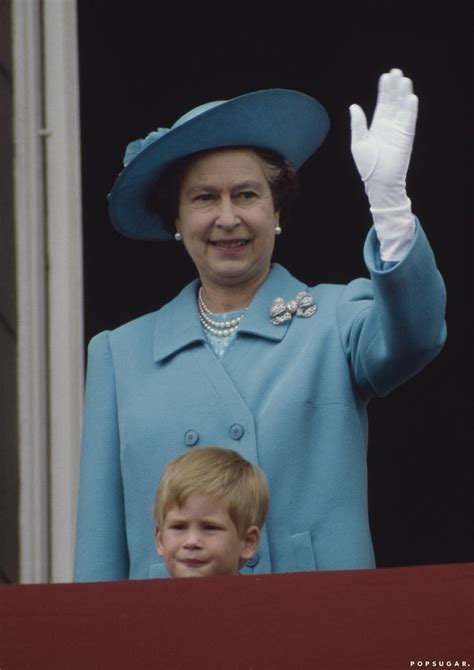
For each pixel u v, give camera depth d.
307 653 14.08
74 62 23.41
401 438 29.84
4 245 23.11
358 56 28.62
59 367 23.14
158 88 27.48
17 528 22.73
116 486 17.77
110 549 17.67
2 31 23.17
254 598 14.19
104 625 14.26
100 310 26.89
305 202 28.88
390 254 16.08
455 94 28.73
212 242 17.67
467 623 14.02
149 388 17.64
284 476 16.88
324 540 16.73
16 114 23.19
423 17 28.23
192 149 17.69
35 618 14.30
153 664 14.17
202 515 16.22
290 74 28.59
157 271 27.31
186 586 14.26
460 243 29.23
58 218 23.25
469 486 29.80
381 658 14.02
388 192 16.08
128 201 18.48
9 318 23.05
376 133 16.23
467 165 29.02
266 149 17.89
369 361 16.73
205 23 27.73
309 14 28.14
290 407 16.98
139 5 26.81
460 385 29.66
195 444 17.16
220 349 17.72
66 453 22.98
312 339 17.28
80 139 25.94
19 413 22.91
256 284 17.92
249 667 14.09
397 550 29.91
